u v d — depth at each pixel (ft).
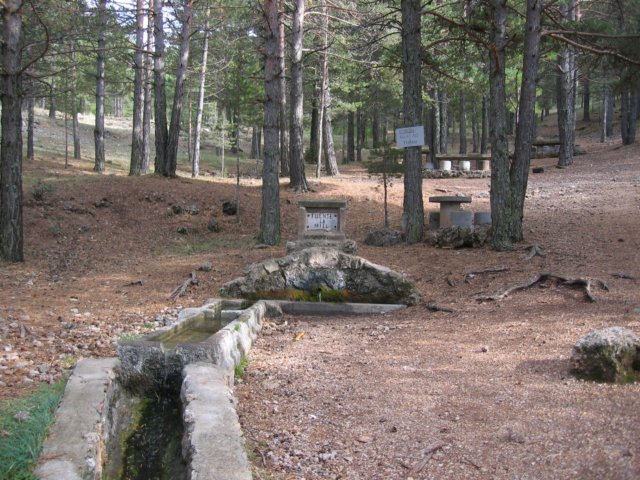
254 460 14.11
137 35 75.10
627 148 97.14
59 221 50.57
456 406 16.52
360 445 14.75
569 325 22.72
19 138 40.78
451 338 23.45
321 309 30.17
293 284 31.48
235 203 57.52
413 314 28.53
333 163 87.25
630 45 37.45
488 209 53.72
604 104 119.96
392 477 13.07
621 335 17.04
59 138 124.26
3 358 21.47
